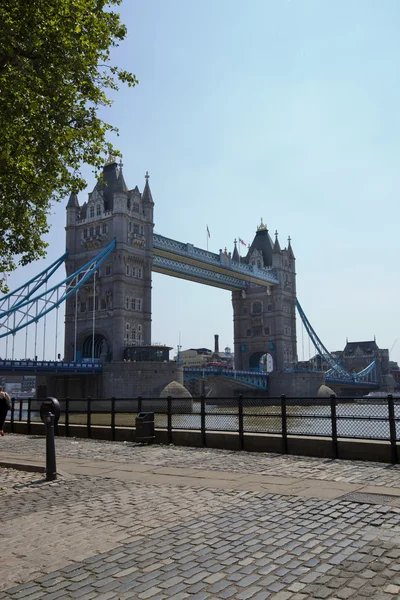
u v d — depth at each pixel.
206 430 18.77
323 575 6.39
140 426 19.75
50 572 6.86
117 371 96.31
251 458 15.75
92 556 7.41
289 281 166.88
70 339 115.12
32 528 8.92
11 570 7.00
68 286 105.19
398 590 5.89
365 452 14.93
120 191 111.69
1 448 19.97
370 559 6.83
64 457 17.12
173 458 16.17
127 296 109.88
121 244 109.19
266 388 143.12
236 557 7.12
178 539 8.01
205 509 9.77
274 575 6.45
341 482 11.79
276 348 157.38
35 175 21.08
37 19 17.69
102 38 20.50
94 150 22.02
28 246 24.75
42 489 12.20
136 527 8.73
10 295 105.75
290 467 13.98
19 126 18.73
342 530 8.13
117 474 13.73
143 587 6.25
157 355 103.25
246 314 164.88
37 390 110.75
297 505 9.81
